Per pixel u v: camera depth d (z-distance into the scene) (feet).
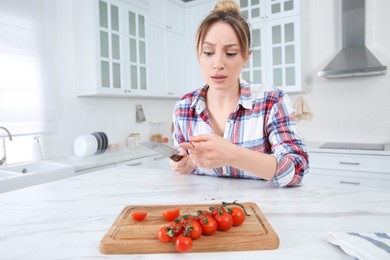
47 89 7.25
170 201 2.91
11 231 2.29
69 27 8.01
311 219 2.33
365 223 2.23
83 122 8.51
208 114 3.78
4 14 6.36
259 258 1.76
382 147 8.15
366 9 8.94
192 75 11.59
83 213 2.65
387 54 8.76
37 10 7.00
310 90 10.07
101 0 7.80
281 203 2.74
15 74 6.60
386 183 7.48
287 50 9.37
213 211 2.17
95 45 7.66
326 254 1.79
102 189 3.45
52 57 7.39
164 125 11.65
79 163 6.78
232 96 3.62
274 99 3.45
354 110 9.40
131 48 8.88
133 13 8.93
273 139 3.30
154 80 9.97
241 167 2.76
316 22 9.84
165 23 10.48
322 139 9.96
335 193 3.03
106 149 8.67
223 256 1.81
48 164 6.89
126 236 2.01
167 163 9.41
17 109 6.64
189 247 1.79
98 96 8.93
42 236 2.18
